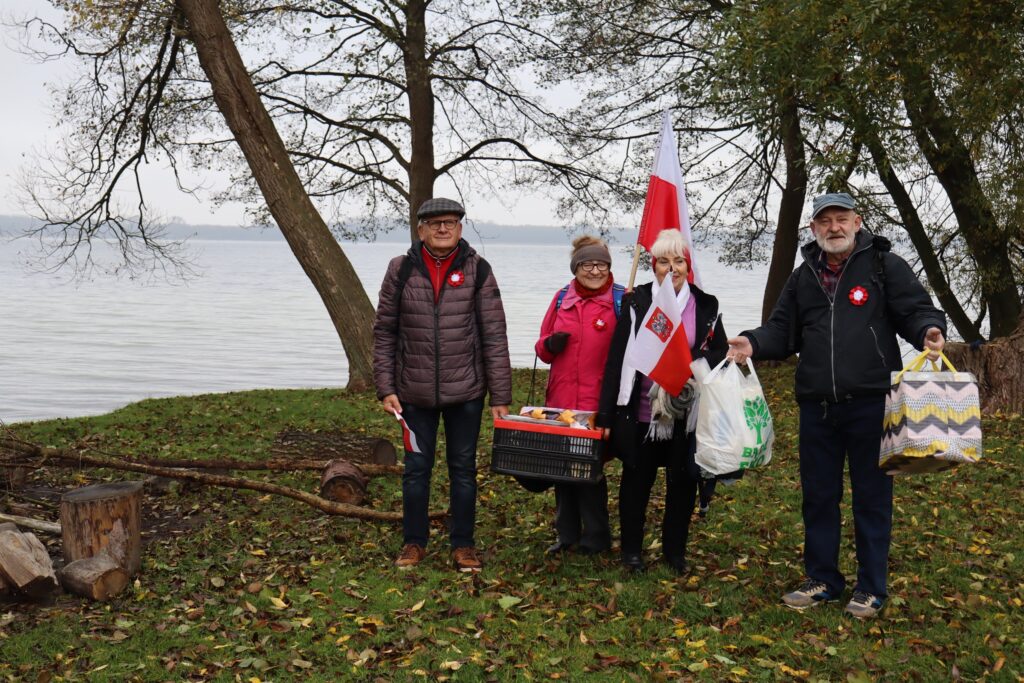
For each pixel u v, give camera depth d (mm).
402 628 4328
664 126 5359
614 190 19266
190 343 46000
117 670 3938
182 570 5238
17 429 10578
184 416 11836
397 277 5074
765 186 18828
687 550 5461
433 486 7219
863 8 9164
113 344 45219
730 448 4402
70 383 30797
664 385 4562
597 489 5305
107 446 9445
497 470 4930
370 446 7293
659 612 4441
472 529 5215
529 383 14578
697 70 13023
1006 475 7418
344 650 4109
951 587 4766
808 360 4414
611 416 4781
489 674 3834
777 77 10195
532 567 5148
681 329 4500
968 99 10602
